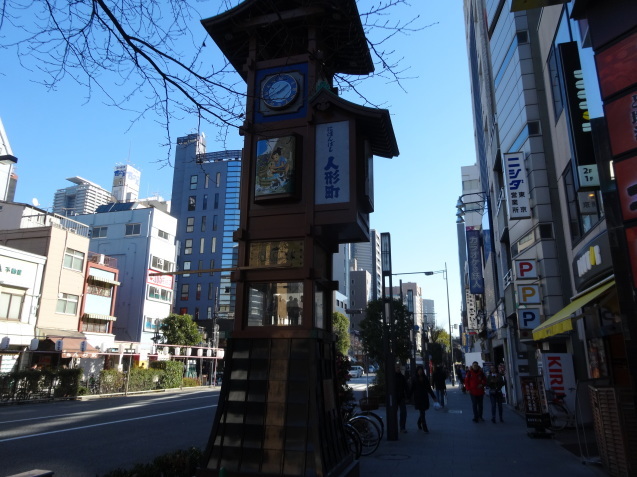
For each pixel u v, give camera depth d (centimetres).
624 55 721
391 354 1189
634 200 679
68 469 841
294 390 607
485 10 2522
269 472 570
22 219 3669
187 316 4528
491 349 3450
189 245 7462
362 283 12362
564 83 1087
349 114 704
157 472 592
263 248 690
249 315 673
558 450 1000
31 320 2975
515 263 1642
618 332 1024
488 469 823
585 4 779
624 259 682
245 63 788
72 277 3372
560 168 1519
